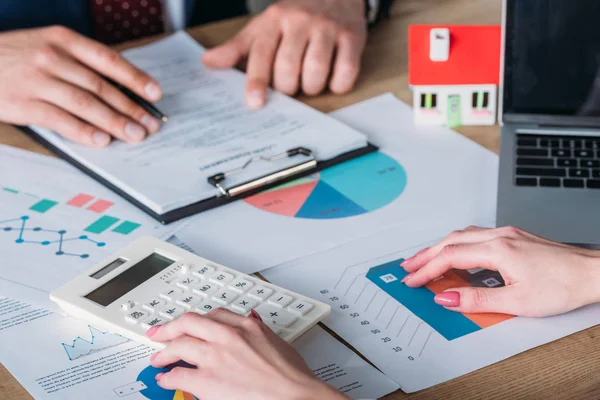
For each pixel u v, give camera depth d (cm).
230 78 110
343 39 110
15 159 93
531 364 61
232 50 112
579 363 61
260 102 101
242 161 89
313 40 108
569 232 74
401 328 65
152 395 58
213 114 100
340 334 64
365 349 63
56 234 79
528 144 88
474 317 66
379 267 73
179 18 144
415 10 130
